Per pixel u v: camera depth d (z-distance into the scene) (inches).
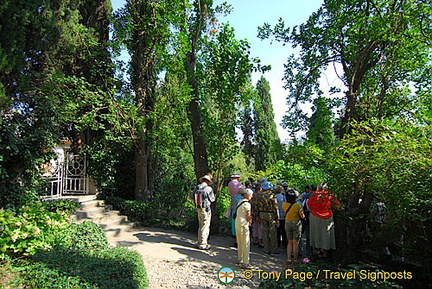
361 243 241.3
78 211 348.5
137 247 276.2
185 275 211.6
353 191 233.6
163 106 394.0
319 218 248.2
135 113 385.1
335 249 249.1
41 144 293.4
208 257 261.1
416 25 276.7
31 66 367.2
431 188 172.6
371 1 291.9
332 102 378.0
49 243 196.9
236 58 360.2
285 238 310.2
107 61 449.4
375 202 267.9
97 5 501.7
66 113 346.9
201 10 380.2
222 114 374.0
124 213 400.5
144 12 410.3
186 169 616.1
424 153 170.9
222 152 375.6
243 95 375.2
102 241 226.2
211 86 381.7
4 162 267.6
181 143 420.5
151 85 459.8
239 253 239.5
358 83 300.4
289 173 362.0
